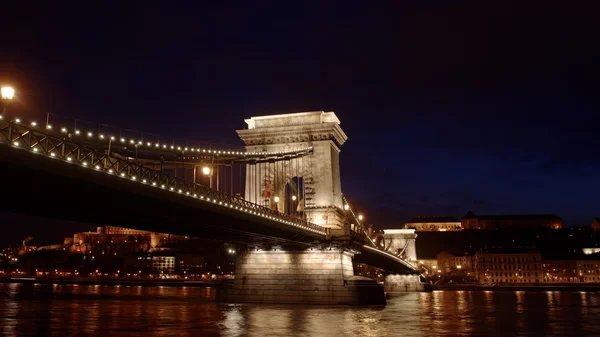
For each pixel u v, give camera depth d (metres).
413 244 133.75
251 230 46.59
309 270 59.47
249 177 67.00
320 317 43.53
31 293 95.00
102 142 29.64
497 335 33.75
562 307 63.19
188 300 74.94
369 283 59.91
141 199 32.06
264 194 60.03
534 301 78.50
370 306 58.00
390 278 130.62
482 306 64.94
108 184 28.59
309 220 63.84
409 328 37.00
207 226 43.25
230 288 62.47
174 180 33.94
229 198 40.12
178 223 41.31
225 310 51.16
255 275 61.25
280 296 59.69
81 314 47.69
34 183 27.02
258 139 67.31
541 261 187.00
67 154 26.44
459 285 154.88
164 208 35.19
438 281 189.38
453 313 52.16
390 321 41.66
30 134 24.58
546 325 40.41
